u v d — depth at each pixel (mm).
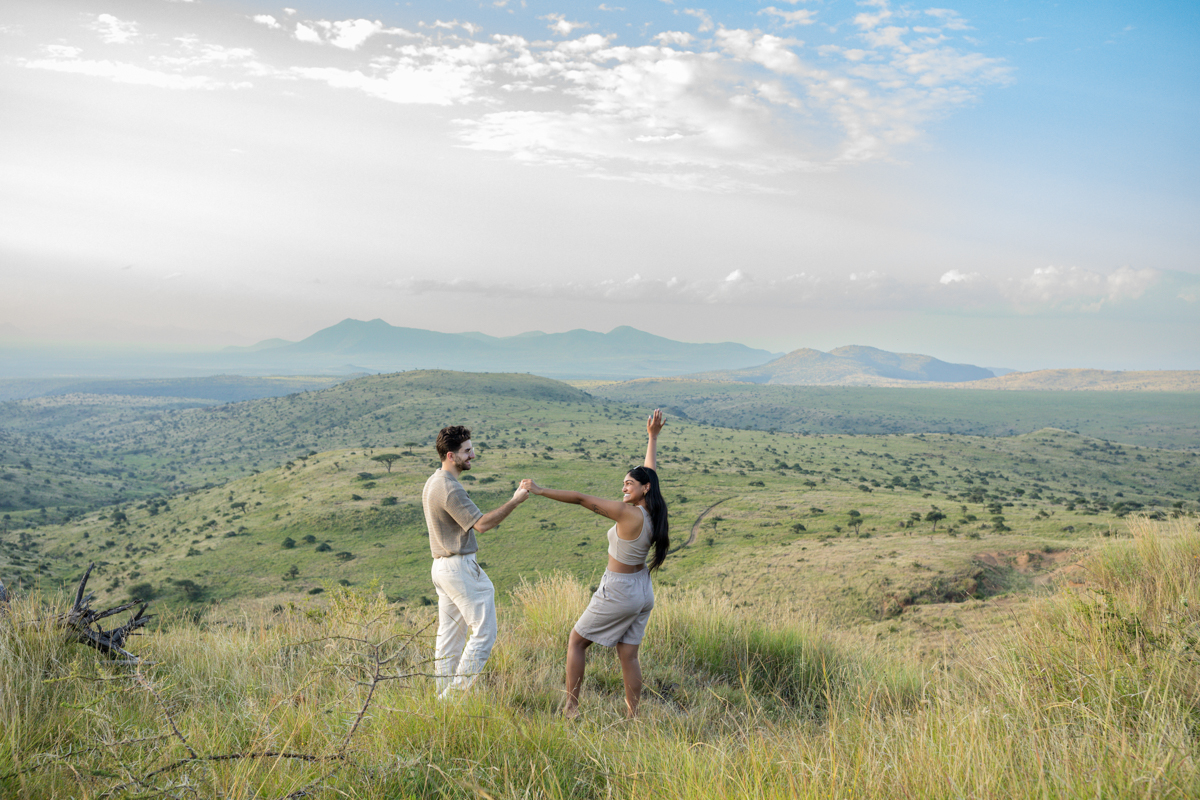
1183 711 3332
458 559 4527
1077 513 83500
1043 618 5047
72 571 87438
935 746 2971
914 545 55562
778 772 2854
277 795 2480
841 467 180250
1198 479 187125
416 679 4055
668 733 3805
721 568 62656
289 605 5789
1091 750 2891
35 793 2590
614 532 4301
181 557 93812
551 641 5852
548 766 2885
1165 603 5020
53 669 3967
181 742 2744
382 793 2621
